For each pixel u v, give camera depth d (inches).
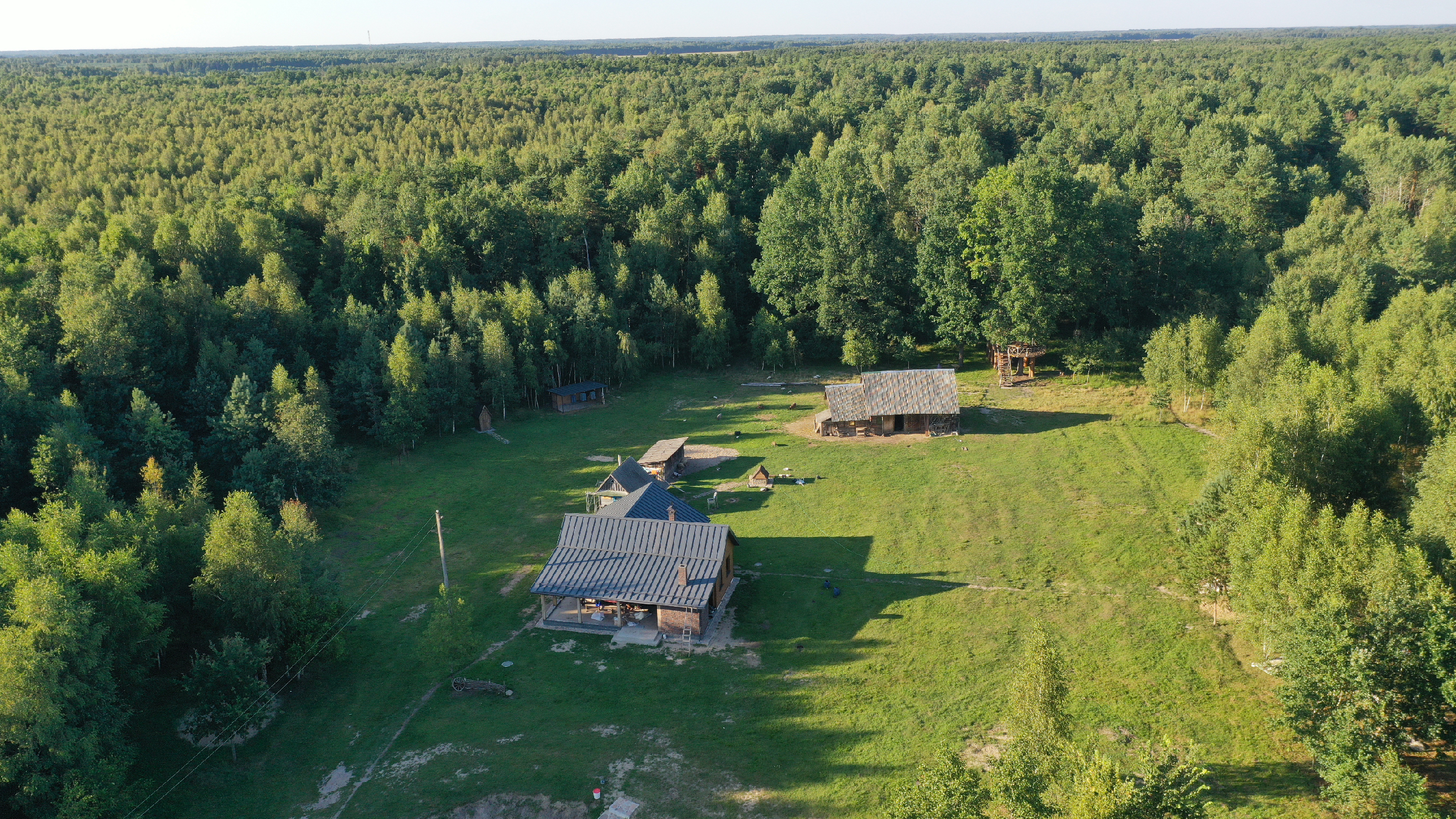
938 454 3563.0
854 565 2691.9
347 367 3875.5
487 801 1744.6
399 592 2613.2
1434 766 1697.8
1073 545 2736.2
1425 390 2689.5
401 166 5812.0
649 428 4025.6
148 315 3614.7
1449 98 7465.6
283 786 1822.1
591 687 2134.6
